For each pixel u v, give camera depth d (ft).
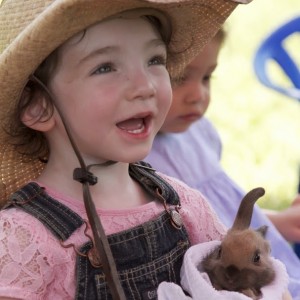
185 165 11.37
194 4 7.39
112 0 6.31
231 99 26.94
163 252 7.17
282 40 14.33
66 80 6.77
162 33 7.25
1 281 6.55
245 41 31.60
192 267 6.85
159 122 7.02
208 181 11.54
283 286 7.06
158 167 11.03
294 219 12.73
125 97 6.72
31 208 6.82
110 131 6.77
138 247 7.04
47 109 6.94
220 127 24.66
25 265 6.58
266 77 13.65
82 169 6.63
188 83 10.57
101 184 7.18
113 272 6.43
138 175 7.60
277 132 24.34
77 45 6.65
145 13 6.79
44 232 6.71
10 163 7.61
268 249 7.25
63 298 6.71
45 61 6.79
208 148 12.07
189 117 10.78
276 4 35.04
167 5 6.66
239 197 11.69
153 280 7.04
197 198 7.95
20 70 6.61
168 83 7.04
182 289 7.10
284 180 20.81
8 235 6.64
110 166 7.20
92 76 6.70
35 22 6.34
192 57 8.14
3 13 7.08
